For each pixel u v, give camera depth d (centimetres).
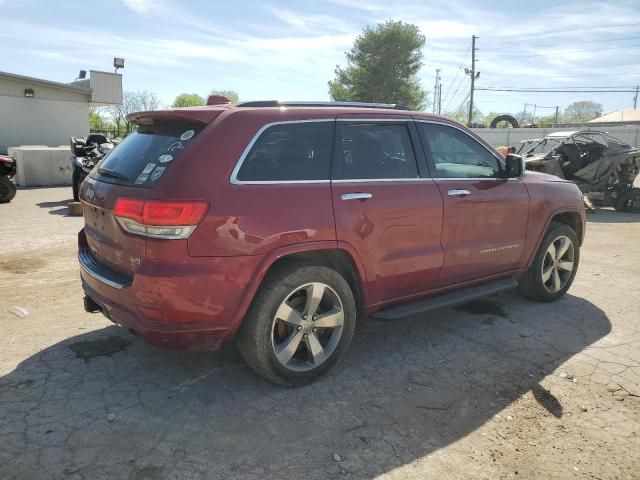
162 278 294
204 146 312
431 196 402
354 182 364
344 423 312
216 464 272
